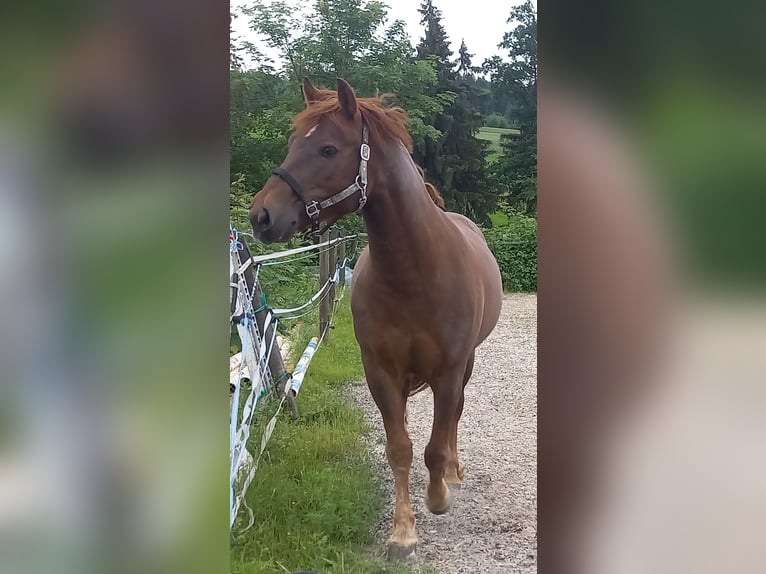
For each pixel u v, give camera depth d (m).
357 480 2.84
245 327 2.60
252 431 3.09
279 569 2.23
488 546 2.39
